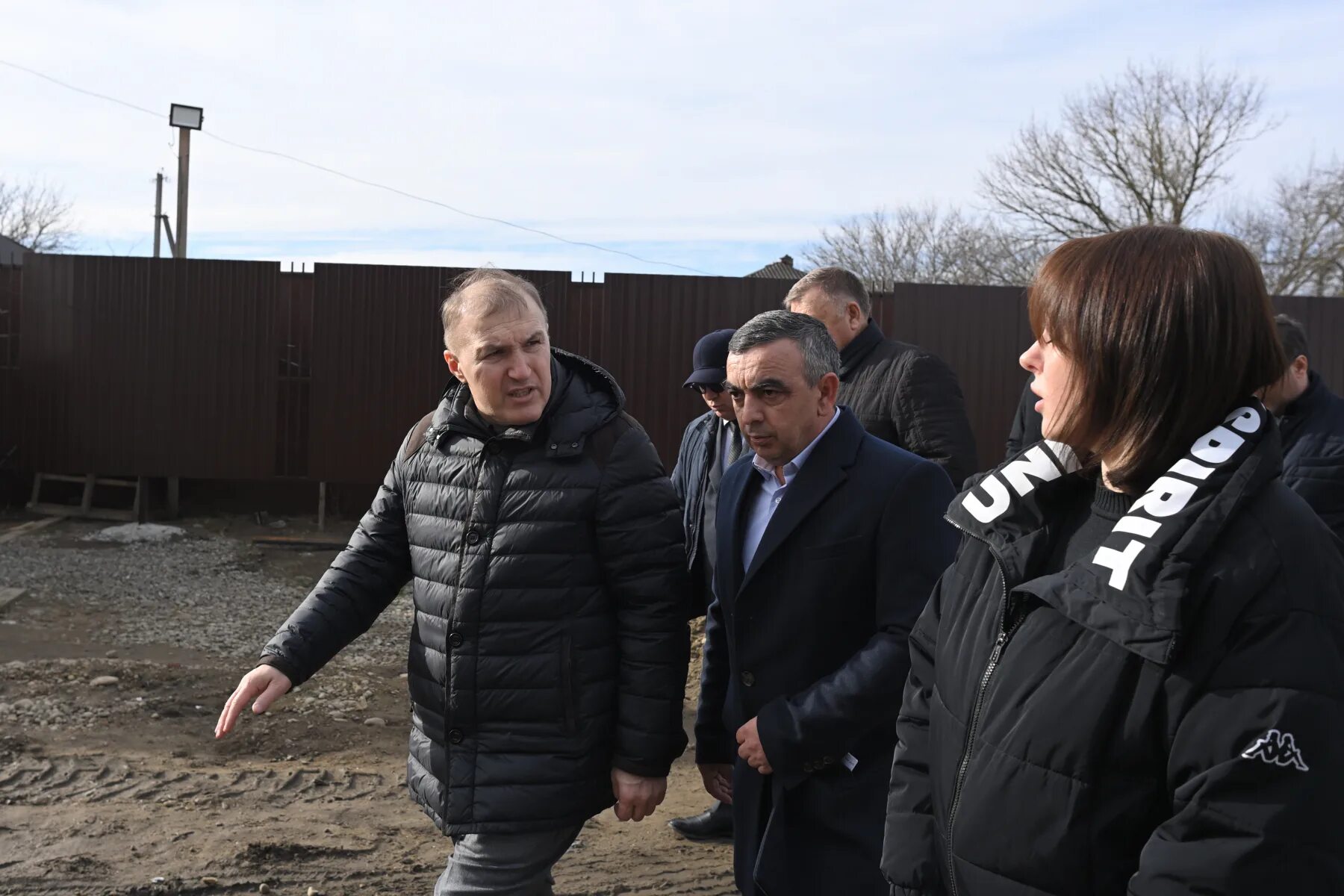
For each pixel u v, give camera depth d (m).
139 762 4.36
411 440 2.62
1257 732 1.11
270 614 7.87
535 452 2.39
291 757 4.64
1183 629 1.16
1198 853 1.13
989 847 1.32
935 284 10.77
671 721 2.40
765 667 2.37
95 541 10.20
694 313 10.96
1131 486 1.32
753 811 2.37
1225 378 1.24
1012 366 10.80
